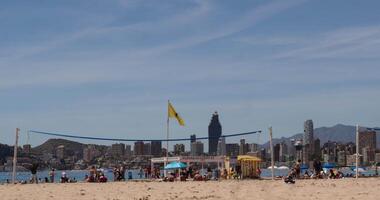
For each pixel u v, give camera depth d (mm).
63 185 32844
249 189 26625
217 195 23062
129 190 26844
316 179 39500
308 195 22234
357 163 41031
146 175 52750
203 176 43875
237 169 46844
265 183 32688
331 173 43438
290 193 23406
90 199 21797
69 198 22234
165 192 25172
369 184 29172
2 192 25656
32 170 43156
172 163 48062
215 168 53344
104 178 40188
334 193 22938
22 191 26438
